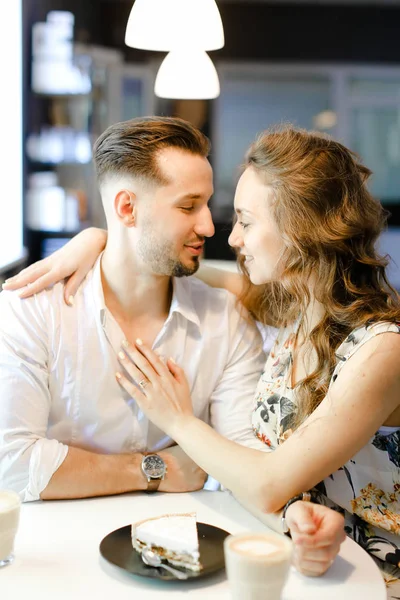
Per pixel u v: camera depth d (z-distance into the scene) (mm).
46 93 6703
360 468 1637
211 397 1951
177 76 2354
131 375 1720
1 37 6227
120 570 1284
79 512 1578
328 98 9594
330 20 9406
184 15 2088
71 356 1795
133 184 1723
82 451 1692
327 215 1667
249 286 1964
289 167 1665
